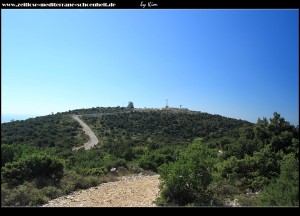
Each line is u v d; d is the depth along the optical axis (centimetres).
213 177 1538
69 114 9425
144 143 5634
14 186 1416
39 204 1262
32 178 1575
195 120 8150
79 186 1772
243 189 1477
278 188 1147
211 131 6762
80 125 7438
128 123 7969
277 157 1723
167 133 6781
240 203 1196
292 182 1138
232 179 1571
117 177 2381
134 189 1764
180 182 1334
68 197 1457
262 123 2289
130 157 3700
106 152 3962
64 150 3622
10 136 3988
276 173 1527
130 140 5744
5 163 1577
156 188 1800
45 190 1445
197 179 1351
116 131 7031
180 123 7806
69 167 2178
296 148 1914
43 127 5966
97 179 2000
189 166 1365
